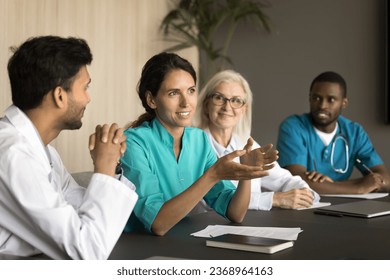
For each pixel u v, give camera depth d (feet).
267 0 15.65
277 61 15.53
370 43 14.39
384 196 8.63
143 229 5.45
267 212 6.77
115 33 14.53
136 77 15.20
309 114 10.90
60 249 4.05
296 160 10.36
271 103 15.65
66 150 13.28
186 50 16.17
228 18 16.08
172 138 6.08
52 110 4.28
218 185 6.20
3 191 4.04
